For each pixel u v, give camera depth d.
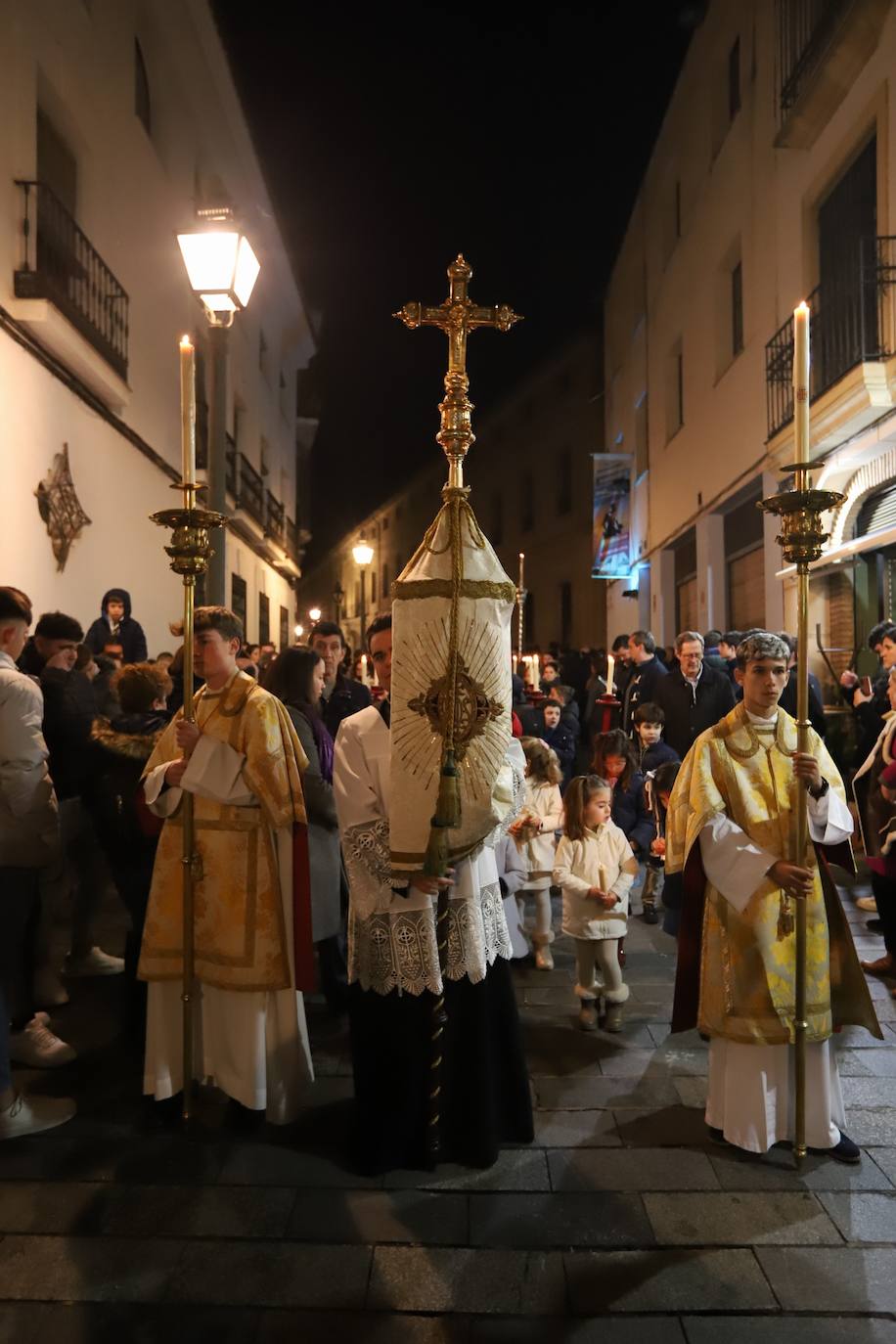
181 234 5.91
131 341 11.34
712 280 14.47
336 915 4.41
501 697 3.05
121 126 11.08
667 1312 2.48
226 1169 3.17
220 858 3.49
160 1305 2.51
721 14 13.82
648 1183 3.08
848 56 9.08
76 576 9.54
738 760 3.39
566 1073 3.94
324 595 66.62
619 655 10.81
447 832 3.00
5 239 7.88
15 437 8.02
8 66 7.93
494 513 33.72
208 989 3.52
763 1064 3.24
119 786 3.92
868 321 9.09
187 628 3.47
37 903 4.35
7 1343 2.38
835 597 10.34
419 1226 2.84
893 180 8.45
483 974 3.19
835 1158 3.22
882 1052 4.12
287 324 24.39
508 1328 2.42
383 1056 3.18
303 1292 2.55
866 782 5.27
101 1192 3.02
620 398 22.69
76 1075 3.91
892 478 8.85
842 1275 2.62
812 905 3.29
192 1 13.12
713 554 14.77
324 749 4.45
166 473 12.84
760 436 12.04
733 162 13.35
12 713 3.67
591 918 4.38
